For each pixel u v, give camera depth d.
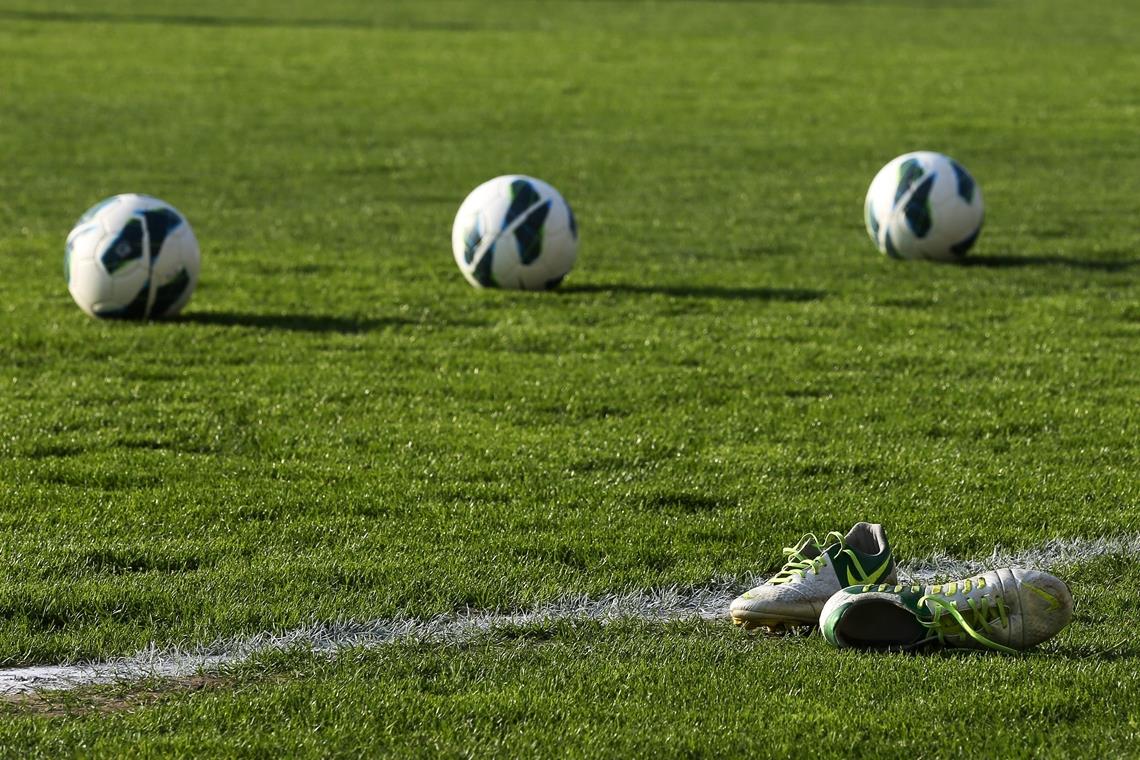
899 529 24.98
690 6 192.38
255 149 86.31
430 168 81.06
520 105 107.56
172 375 36.41
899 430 31.95
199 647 19.78
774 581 20.78
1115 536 24.84
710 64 132.75
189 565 23.14
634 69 128.75
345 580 22.30
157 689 18.44
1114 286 50.34
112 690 18.39
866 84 120.38
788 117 103.06
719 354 39.41
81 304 42.66
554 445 30.44
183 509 25.77
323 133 93.38
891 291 49.09
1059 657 19.16
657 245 58.75
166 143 87.50
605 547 24.00
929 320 44.22
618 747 16.14
